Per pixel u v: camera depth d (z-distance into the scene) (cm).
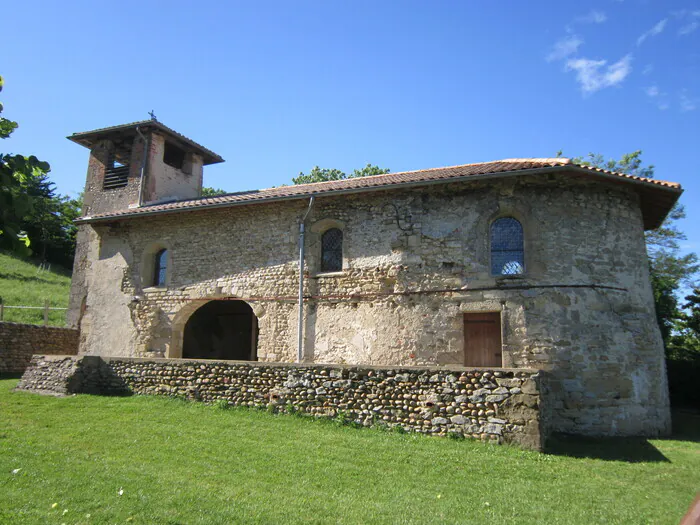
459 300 1174
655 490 676
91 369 1196
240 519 518
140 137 1856
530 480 688
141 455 731
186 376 1108
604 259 1149
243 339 1748
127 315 1575
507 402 841
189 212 1531
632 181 1127
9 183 389
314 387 972
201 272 1485
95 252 1725
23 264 3562
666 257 2289
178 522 505
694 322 1803
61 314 2452
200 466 690
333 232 1359
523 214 1165
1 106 398
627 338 1122
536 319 1112
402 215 1260
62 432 845
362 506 571
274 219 1412
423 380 898
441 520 538
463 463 740
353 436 857
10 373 1525
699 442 1011
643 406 1098
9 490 568
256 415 977
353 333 1257
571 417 1060
